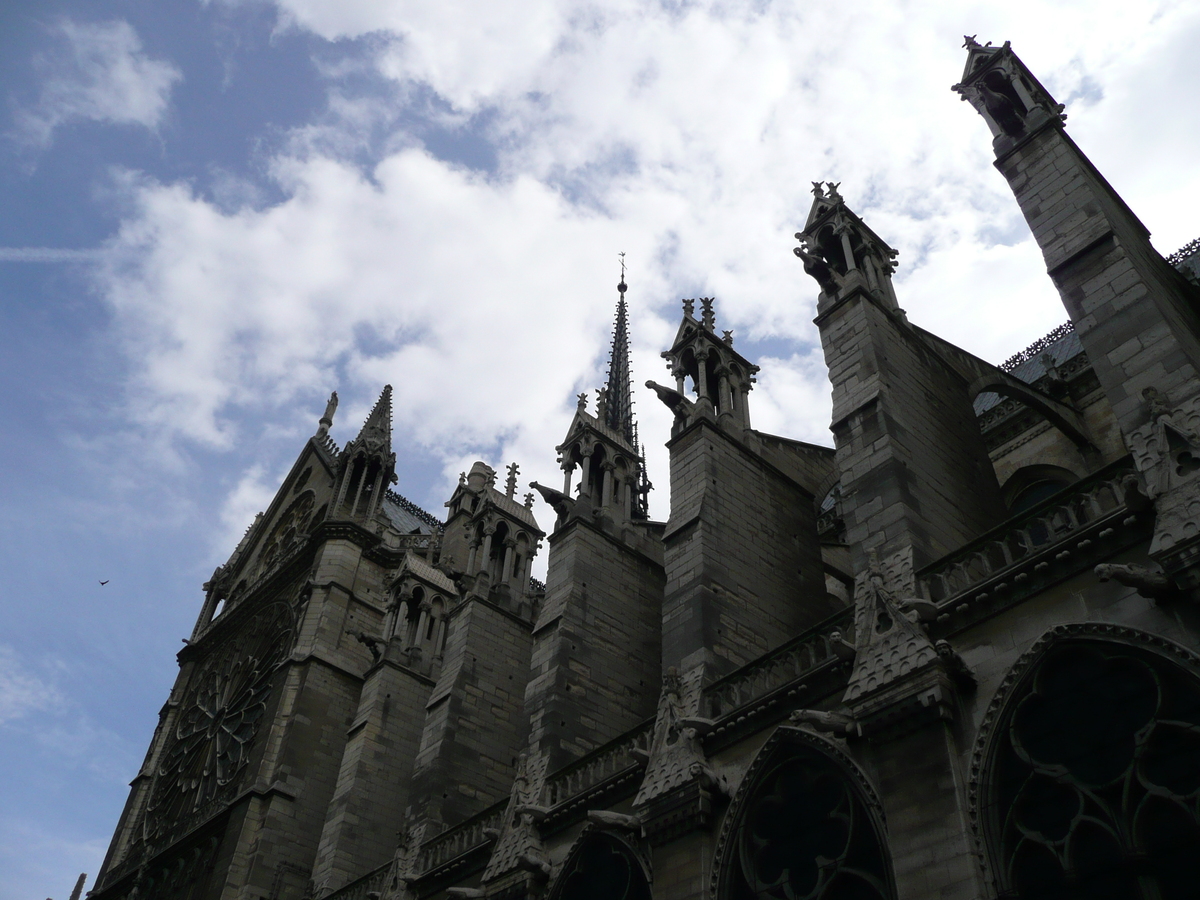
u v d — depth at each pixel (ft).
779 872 58.80
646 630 105.50
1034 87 77.66
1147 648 46.93
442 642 147.43
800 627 86.02
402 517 233.55
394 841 124.26
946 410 81.05
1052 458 101.35
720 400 98.43
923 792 51.47
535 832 81.10
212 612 213.25
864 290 82.33
